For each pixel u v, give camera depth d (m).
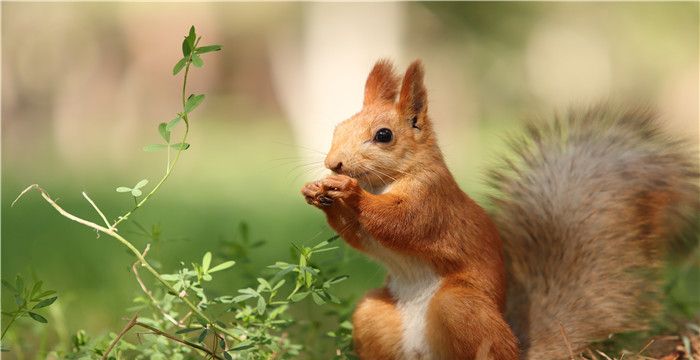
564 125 9.41
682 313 8.99
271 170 36.25
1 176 30.22
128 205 20.25
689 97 56.00
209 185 29.33
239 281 11.24
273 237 15.85
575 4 53.41
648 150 9.09
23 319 9.30
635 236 8.69
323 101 39.69
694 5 53.81
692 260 9.32
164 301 7.94
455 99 56.00
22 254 13.40
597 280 8.46
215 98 58.16
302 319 9.78
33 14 52.69
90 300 10.57
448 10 52.47
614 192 8.86
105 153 48.56
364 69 39.69
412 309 7.68
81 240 14.62
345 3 39.50
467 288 7.52
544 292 8.44
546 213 8.82
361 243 7.86
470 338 7.30
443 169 7.90
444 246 7.63
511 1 52.38
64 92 54.91
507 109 56.66
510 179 9.09
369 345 7.75
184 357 7.67
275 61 54.47
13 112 52.16
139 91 56.69
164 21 55.38
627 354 8.08
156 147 7.00
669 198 8.99
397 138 7.84
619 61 56.94
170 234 15.55
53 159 44.97
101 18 54.44
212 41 56.62
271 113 58.50
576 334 8.12
